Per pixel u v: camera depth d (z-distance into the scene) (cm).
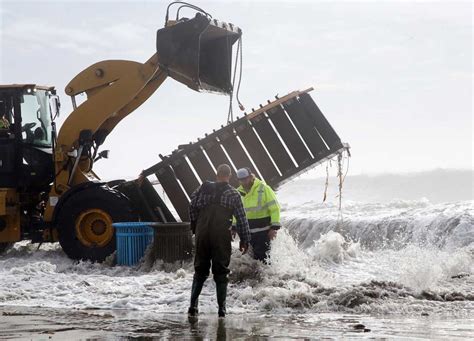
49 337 765
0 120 1648
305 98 1666
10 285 1223
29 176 1659
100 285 1208
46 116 1722
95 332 799
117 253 1530
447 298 1036
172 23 1620
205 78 1675
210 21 1573
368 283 1097
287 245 1291
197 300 947
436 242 1723
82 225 1590
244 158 1659
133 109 1708
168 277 1243
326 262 1423
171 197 1661
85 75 1705
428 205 2262
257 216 1198
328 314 936
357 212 2259
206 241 938
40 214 1742
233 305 1009
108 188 1598
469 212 1770
